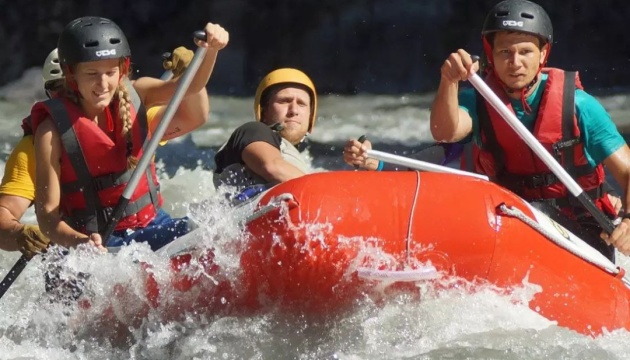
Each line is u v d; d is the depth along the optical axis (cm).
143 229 1742
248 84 6066
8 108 5088
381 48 6412
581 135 1803
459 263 1470
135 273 1587
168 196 2717
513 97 1802
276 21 6519
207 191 2755
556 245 1545
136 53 6425
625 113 4481
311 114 2108
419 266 1456
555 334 1513
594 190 1852
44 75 2123
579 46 6181
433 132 1745
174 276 1558
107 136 1709
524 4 1736
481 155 1869
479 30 6438
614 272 1648
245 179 1892
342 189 1502
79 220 1747
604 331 1566
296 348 1506
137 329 1611
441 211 1479
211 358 1517
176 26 6494
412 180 1527
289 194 1490
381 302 1489
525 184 1841
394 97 5400
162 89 1783
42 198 1658
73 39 1628
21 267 1747
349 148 1752
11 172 1720
